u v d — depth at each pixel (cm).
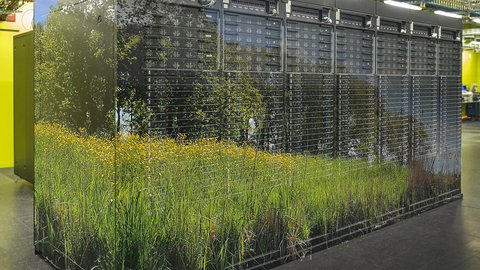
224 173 238
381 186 341
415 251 288
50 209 269
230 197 241
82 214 230
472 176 536
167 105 212
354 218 318
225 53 235
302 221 281
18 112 521
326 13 289
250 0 246
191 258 226
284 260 270
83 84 223
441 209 394
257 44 251
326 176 296
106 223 207
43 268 266
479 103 1441
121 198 199
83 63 222
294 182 275
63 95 245
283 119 267
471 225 344
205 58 226
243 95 244
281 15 262
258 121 253
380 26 333
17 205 417
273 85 260
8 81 643
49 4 262
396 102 353
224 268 241
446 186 414
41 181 281
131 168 201
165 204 214
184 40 217
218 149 234
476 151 744
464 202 418
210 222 233
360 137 321
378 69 334
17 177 559
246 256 251
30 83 488
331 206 300
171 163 215
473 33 1030
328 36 293
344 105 307
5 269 262
